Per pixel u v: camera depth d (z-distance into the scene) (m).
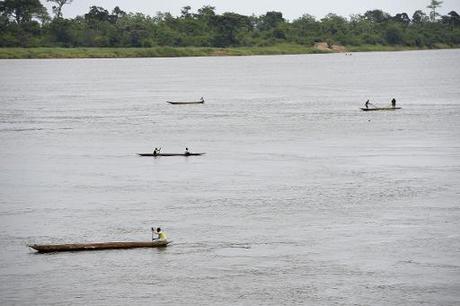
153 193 194.75
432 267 143.75
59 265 146.50
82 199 189.62
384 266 144.38
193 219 172.00
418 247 153.12
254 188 198.00
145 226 167.75
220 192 194.50
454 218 170.50
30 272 143.25
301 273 141.75
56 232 164.12
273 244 155.75
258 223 168.75
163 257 149.75
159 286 137.25
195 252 152.12
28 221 171.88
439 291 134.50
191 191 196.00
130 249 154.12
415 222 168.12
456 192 191.62
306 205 181.88
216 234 162.00
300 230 163.75
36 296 133.62
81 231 164.62
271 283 137.88
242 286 136.75
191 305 130.00
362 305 129.75
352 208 179.00
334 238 158.62
